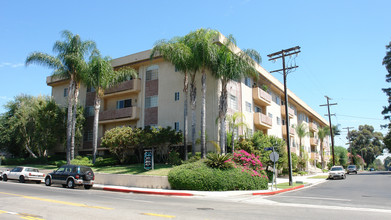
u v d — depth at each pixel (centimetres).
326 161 6262
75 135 3241
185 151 2419
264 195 1620
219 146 2548
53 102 3350
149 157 2256
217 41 2639
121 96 3309
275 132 3800
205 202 1242
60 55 2775
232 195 1563
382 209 1046
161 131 2481
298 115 5188
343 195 1585
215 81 2667
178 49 2264
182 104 2812
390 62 4678
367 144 10719
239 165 1983
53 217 811
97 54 2812
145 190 1741
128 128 2620
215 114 2614
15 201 1118
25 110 3494
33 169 2327
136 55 3162
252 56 2380
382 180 2842
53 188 1786
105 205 1059
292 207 1089
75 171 1883
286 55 2508
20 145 3725
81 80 2870
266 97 3359
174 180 1777
